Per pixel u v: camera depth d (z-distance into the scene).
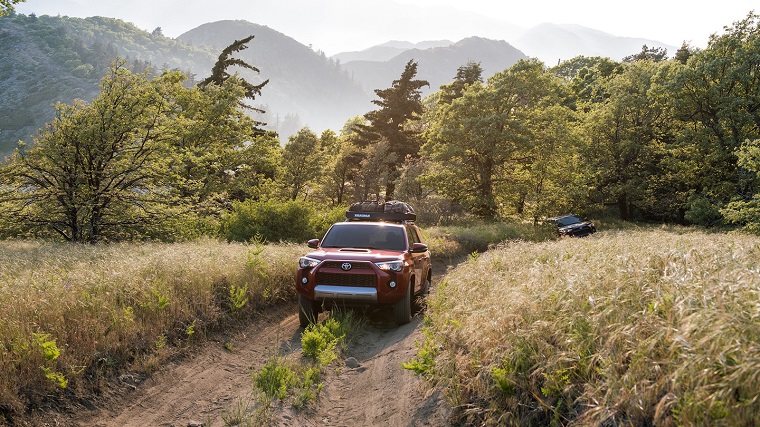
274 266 10.16
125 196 17.30
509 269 7.66
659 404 2.60
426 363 4.89
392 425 4.31
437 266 17.58
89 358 5.04
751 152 22.81
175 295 7.27
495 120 36.09
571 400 3.38
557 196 36.38
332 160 56.28
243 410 4.51
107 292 6.65
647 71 42.66
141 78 18.11
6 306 5.58
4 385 4.10
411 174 43.66
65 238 17.23
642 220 47.78
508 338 4.10
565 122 38.84
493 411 3.71
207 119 31.94
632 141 40.81
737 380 2.39
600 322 3.61
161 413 4.51
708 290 3.12
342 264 7.64
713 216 32.94
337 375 5.75
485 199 36.56
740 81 34.16
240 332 7.30
